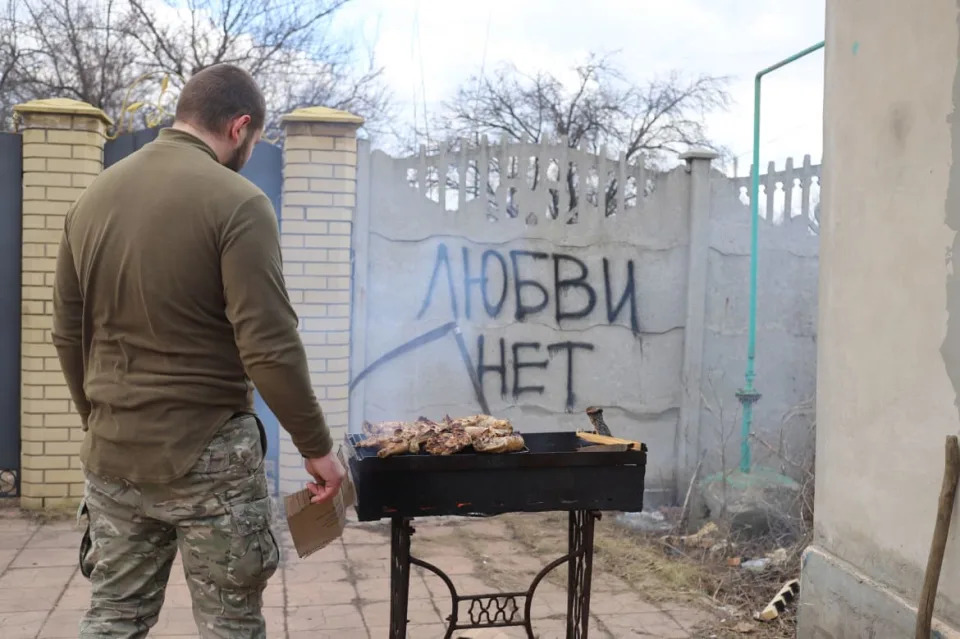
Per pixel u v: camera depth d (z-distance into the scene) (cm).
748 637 341
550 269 532
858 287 289
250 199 204
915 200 260
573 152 534
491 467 256
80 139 477
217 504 206
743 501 472
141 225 203
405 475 251
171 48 1337
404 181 511
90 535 220
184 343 204
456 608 288
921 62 257
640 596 386
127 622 216
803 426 552
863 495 286
